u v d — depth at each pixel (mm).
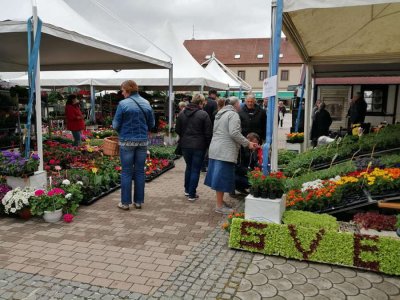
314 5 3967
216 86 14422
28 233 4461
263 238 3932
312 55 8625
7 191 5094
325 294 3154
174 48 14141
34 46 5203
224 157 5094
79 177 6047
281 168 7652
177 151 6273
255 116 6906
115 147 8766
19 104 9773
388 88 14211
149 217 5137
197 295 3129
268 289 3230
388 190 4457
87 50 8688
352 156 6414
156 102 17078
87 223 4848
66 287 3229
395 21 6195
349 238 3623
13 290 3164
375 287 3285
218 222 4973
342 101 14930
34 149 8414
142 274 3482
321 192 4684
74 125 9820
